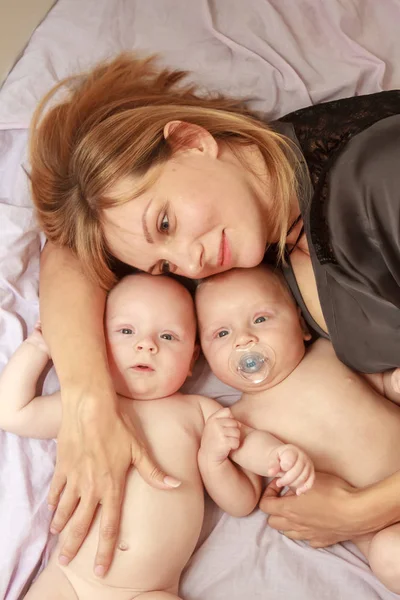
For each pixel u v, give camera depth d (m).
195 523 1.24
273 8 1.62
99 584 1.18
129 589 1.18
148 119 1.22
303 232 1.29
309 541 1.28
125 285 1.34
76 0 1.66
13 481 1.28
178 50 1.60
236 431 1.24
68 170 1.29
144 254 1.22
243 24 1.62
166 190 1.18
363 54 1.58
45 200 1.35
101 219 1.23
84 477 1.19
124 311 1.31
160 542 1.20
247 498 1.28
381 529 1.20
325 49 1.60
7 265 1.39
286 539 1.29
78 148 1.25
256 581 1.26
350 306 1.20
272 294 1.33
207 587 1.26
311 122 1.30
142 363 1.29
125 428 1.22
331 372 1.32
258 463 1.24
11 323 1.37
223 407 1.37
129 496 1.21
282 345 1.31
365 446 1.27
